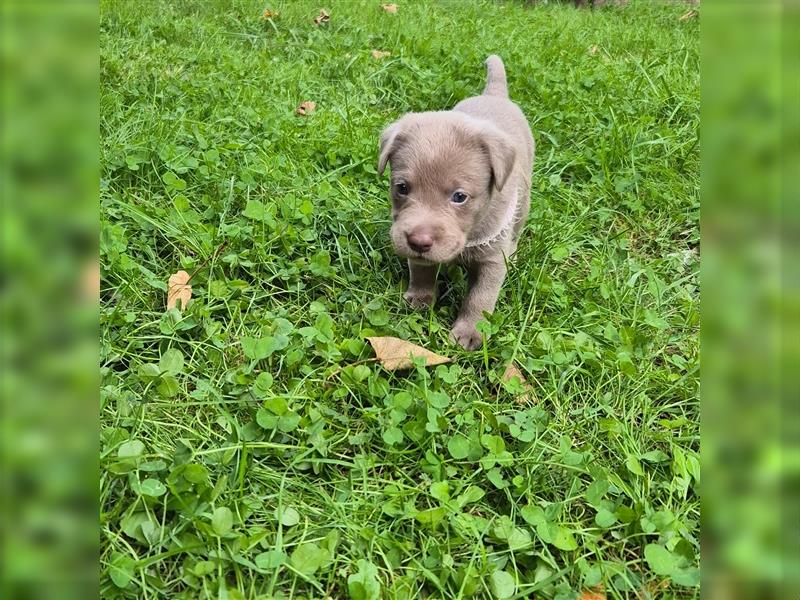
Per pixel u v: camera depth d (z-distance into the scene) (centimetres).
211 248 50
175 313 43
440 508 33
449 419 40
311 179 60
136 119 63
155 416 38
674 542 33
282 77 81
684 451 39
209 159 59
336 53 92
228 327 44
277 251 52
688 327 50
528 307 50
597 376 44
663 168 68
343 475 37
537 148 72
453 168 45
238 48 94
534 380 44
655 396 44
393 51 96
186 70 80
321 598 31
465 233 47
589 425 41
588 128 74
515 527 34
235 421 37
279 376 42
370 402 40
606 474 36
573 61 95
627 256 58
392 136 48
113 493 33
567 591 31
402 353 43
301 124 69
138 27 91
